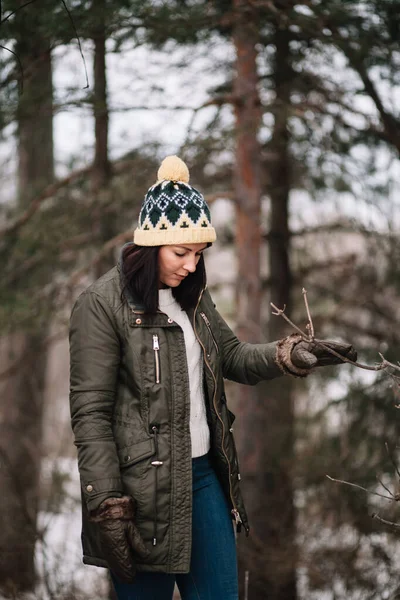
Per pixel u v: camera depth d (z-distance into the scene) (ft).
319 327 27.45
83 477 7.94
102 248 24.67
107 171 23.99
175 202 8.18
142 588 8.50
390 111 20.49
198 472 8.59
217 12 18.48
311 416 26.35
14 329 25.64
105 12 15.34
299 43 21.44
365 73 19.69
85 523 8.51
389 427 23.31
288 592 23.62
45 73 18.95
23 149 30.09
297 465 25.81
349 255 27.48
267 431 27.27
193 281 8.58
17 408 33.83
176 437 8.21
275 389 27.71
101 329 8.16
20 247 25.93
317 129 22.30
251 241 24.00
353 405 23.99
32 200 27.25
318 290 28.43
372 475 22.84
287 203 28.58
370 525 21.74
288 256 29.27
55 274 28.55
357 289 26.89
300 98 23.06
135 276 8.25
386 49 18.97
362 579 20.74
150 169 23.07
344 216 26.11
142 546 7.90
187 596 8.59
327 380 25.35
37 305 25.63
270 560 23.62
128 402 8.23
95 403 8.06
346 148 22.38
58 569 20.33
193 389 8.50
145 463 8.09
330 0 18.15
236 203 23.88
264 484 26.55
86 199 24.95
